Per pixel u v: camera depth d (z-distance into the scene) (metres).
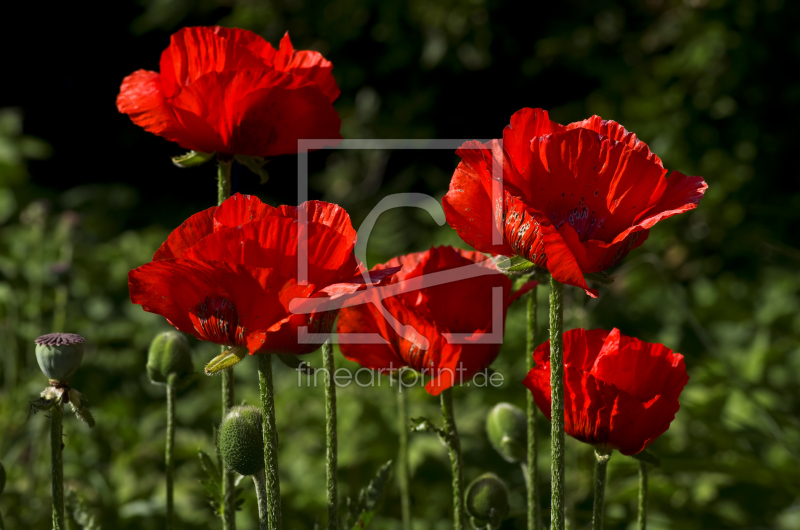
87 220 9.97
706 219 8.42
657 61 9.19
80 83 12.98
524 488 4.05
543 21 10.20
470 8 9.65
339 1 10.37
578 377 3.33
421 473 4.52
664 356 3.37
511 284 3.44
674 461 3.82
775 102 8.81
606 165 3.29
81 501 3.50
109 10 12.77
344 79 10.42
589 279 3.30
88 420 3.36
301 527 4.08
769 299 7.14
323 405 4.81
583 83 10.57
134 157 12.86
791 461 4.27
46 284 6.44
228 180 3.46
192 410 5.64
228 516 3.45
